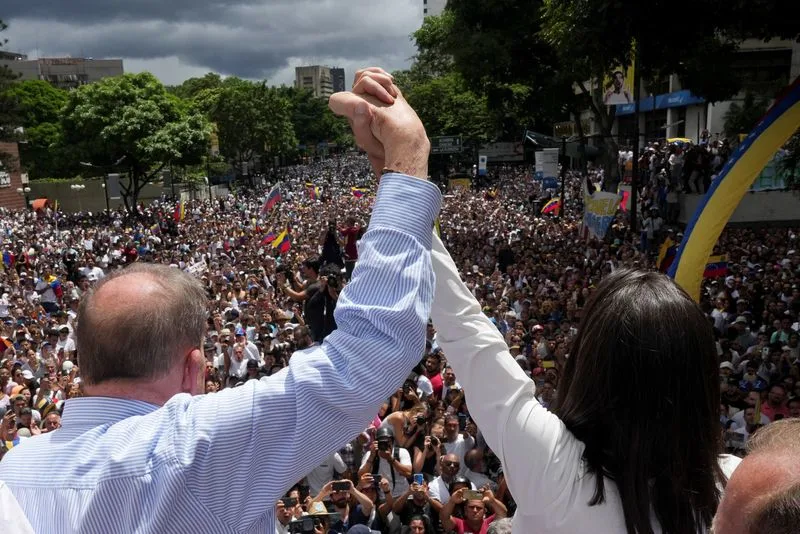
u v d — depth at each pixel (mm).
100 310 1384
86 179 63094
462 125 68625
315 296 6973
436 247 1614
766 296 13125
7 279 22188
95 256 29016
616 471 1437
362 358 1307
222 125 84438
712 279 15727
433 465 7770
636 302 1482
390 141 1472
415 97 70688
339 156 155750
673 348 1441
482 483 7555
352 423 1327
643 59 14844
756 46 39656
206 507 1258
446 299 1575
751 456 1024
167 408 1334
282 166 120938
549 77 28109
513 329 12164
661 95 52688
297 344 10766
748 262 17328
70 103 53688
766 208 21984
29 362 11984
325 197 61594
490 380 1524
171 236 39375
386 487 6785
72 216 54281
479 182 60344
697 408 1464
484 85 30609
